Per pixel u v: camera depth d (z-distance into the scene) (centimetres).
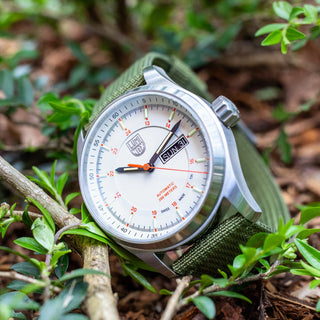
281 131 23
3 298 15
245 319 17
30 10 31
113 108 17
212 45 28
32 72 32
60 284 15
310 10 18
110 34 31
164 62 20
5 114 22
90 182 17
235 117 16
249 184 21
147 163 16
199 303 14
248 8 30
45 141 25
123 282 19
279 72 32
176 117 16
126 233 16
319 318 17
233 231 16
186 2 33
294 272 15
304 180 24
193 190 16
